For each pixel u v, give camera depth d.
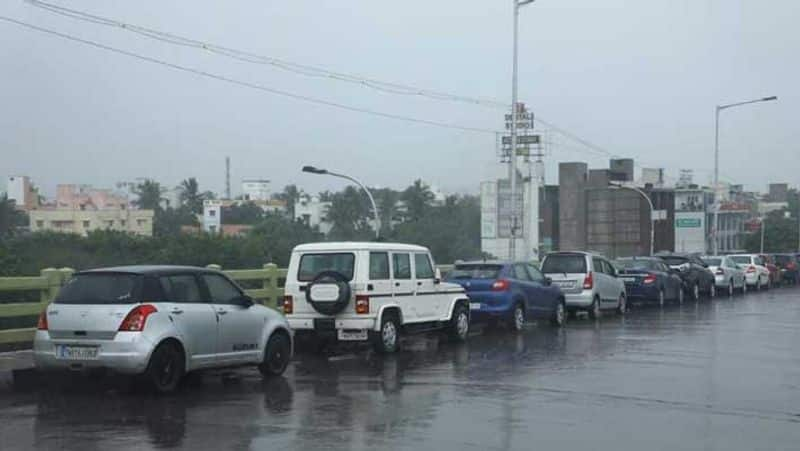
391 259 15.88
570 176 80.38
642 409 10.23
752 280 40.38
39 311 13.72
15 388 11.58
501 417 9.76
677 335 19.12
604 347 16.83
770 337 18.59
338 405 10.56
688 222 82.81
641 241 78.19
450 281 19.84
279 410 10.23
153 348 10.81
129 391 11.59
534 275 21.05
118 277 11.10
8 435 8.85
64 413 10.05
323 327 15.22
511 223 34.53
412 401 10.82
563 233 80.62
